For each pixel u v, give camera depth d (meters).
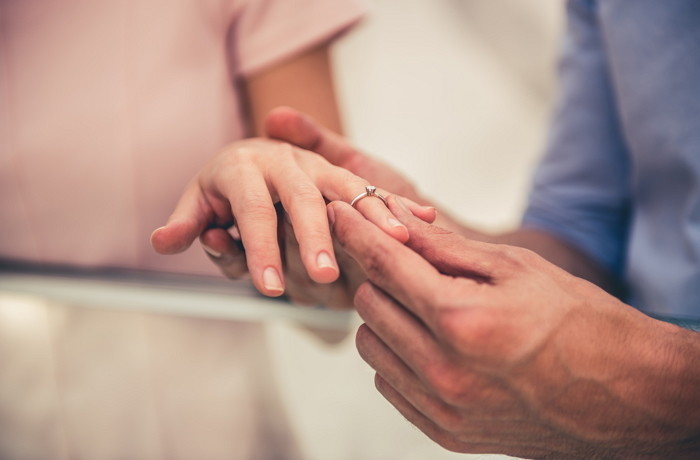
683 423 0.45
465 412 0.44
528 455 0.46
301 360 0.57
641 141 0.69
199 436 0.54
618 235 0.76
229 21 0.73
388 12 1.26
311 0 0.73
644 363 0.44
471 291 0.42
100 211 0.71
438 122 1.23
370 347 0.46
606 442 0.45
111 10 0.70
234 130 0.75
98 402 0.56
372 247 0.44
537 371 0.42
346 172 0.53
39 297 0.62
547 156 0.80
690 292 0.65
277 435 0.54
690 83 0.64
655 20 0.65
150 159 0.73
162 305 0.60
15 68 0.70
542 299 0.43
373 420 0.52
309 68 0.75
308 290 0.56
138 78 0.72
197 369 0.57
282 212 0.53
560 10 1.39
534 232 0.75
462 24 1.33
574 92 0.77
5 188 0.71
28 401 0.56
